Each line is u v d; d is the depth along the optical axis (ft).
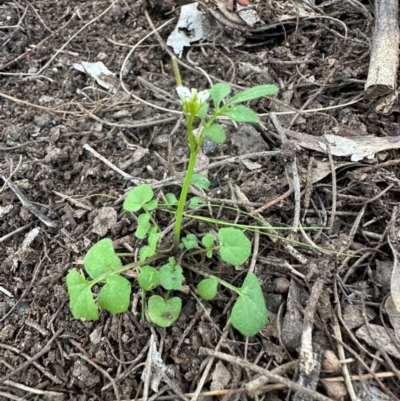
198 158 0.85
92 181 0.84
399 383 0.62
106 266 0.66
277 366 0.63
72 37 1.04
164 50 1.02
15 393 0.65
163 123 0.91
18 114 0.93
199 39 1.02
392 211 0.76
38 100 0.95
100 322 0.69
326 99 0.92
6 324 0.71
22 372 0.66
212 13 1.00
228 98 0.93
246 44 1.01
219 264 0.72
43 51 1.03
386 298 0.68
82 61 1.01
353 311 0.67
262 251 0.73
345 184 0.80
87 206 0.80
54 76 0.99
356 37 0.98
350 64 0.94
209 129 0.56
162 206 0.77
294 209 0.77
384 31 0.89
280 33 1.01
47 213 0.81
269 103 0.91
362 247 0.74
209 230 0.75
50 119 0.92
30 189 0.83
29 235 0.78
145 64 1.01
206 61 1.00
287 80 0.96
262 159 0.84
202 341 0.66
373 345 0.64
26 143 0.88
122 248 0.75
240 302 0.63
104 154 0.87
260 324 0.62
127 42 1.04
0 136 0.90
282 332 0.65
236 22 1.00
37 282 0.74
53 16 1.10
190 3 1.06
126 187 0.83
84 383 0.65
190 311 0.69
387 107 0.84
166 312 0.65
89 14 1.09
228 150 0.86
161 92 0.96
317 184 0.80
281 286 0.69
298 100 0.92
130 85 0.98
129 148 0.88
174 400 0.63
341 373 0.62
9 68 1.01
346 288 0.69
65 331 0.69
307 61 0.96
